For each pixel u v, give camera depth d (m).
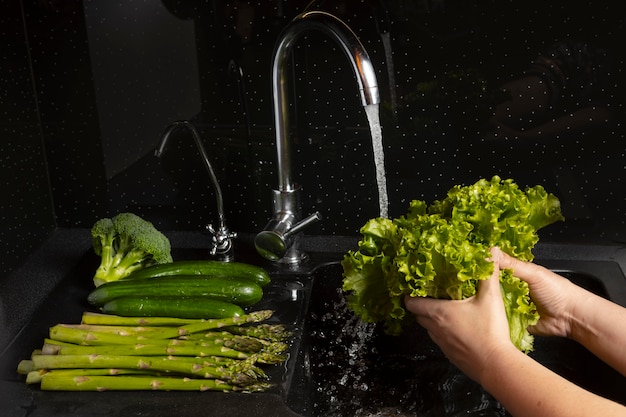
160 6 1.60
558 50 1.54
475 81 1.58
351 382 1.44
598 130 1.58
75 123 1.72
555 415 0.93
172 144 1.71
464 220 1.25
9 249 1.62
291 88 1.62
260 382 1.29
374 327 1.53
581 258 1.64
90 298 1.48
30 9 1.63
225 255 1.68
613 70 1.53
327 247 1.71
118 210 1.79
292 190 1.57
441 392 1.40
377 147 1.39
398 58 1.58
